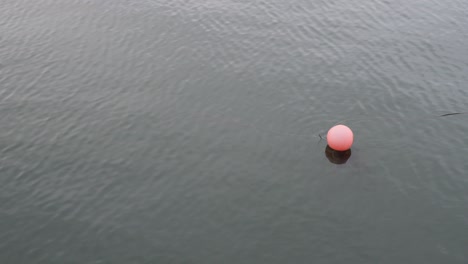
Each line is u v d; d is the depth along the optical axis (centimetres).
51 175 1241
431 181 1193
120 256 1028
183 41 1759
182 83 1562
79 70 1641
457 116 1395
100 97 1519
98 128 1395
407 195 1158
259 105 1462
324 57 1666
